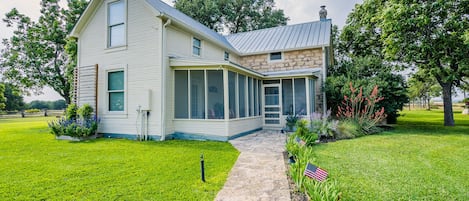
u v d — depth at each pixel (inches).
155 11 314.3
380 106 406.3
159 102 315.6
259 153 226.2
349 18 693.9
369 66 488.7
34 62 591.8
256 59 553.3
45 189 134.3
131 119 334.6
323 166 175.6
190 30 363.6
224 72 305.9
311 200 106.7
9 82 601.3
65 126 328.5
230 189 133.7
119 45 347.9
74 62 524.1
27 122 698.8
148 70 325.1
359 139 299.7
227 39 652.7
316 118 344.2
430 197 121.5
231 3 1038.4
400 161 190.7
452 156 207.0
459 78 420.8
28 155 221.0
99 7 368.8
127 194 126.9
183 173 162.7
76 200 119.9
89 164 187.0
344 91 422.9
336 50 765.9
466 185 137.6
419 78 531.8
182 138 325.7
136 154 223.6
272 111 436.1
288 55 522.6
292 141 223.0
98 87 362.6
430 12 386.6
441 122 532.1
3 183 143.6
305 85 410.6
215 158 206.4
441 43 390.9
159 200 119.4
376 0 540.4
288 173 162.4
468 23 372.5
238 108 339.6
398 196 122.6
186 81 329.1
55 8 601.3
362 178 149.6
